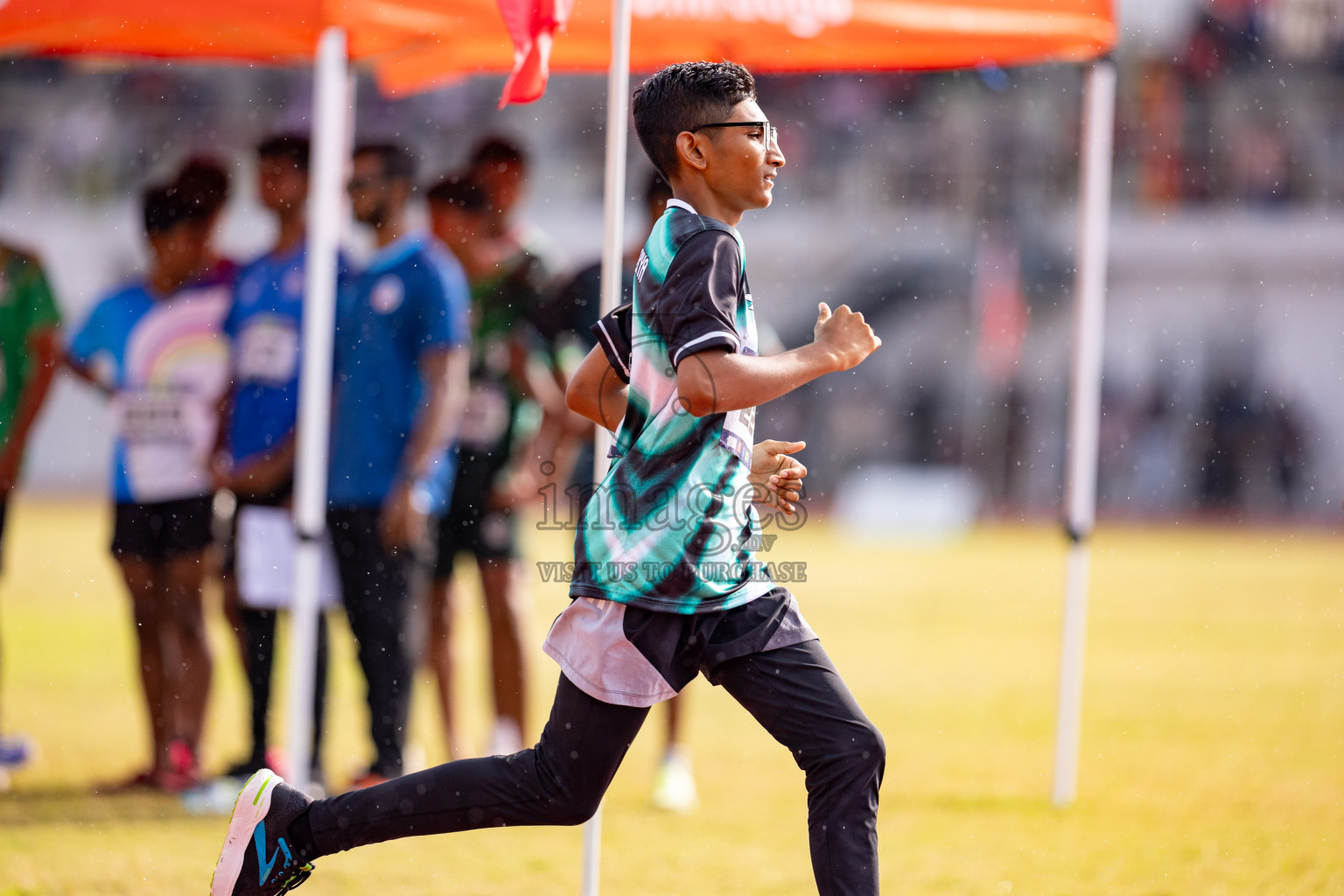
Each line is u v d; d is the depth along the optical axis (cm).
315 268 1368
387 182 1630
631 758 1833
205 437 1625
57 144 7806
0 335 1730
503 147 1705
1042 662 2550
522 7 1076
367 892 1188
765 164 888
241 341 1611
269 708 1583
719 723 2069
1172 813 1445
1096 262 1513
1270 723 1962
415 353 1542
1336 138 7725
